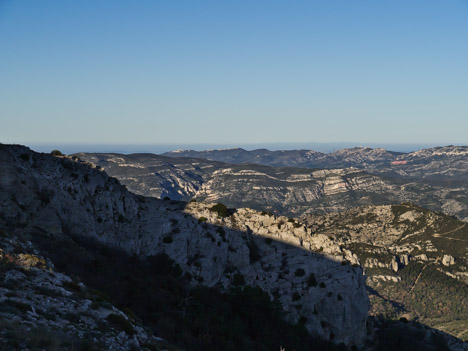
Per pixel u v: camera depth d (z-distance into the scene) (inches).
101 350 1250.6
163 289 2770.7
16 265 1685.5
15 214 2586.1
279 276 3617.1
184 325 2338.8
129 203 3543.3
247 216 4109.3
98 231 3100.4
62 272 2064.5
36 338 1122.7
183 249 3376.0
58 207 2910.9
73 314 1418.6
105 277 2461.9
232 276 3484.3
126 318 1660.9
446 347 4478.3
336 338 3538.4
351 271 3818.9
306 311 3437.5
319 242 3973.9
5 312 1242.0
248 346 2615.7
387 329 4633.4
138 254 3191.4
